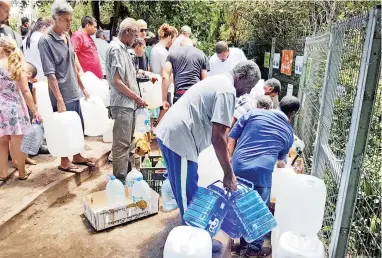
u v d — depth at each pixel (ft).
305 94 14.24
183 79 13.62
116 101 11.07
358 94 6.06
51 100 11.64
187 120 7.75
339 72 8.50
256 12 23.24
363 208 6.66
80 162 12.87
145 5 31.53
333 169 7.84
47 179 11.48
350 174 6.25
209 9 31.63
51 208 10.77
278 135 8.30
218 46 16.29
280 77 19.72
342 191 6.46
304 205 7.29
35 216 10.26
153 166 11.94
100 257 8.55
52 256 8.53
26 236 9.30
